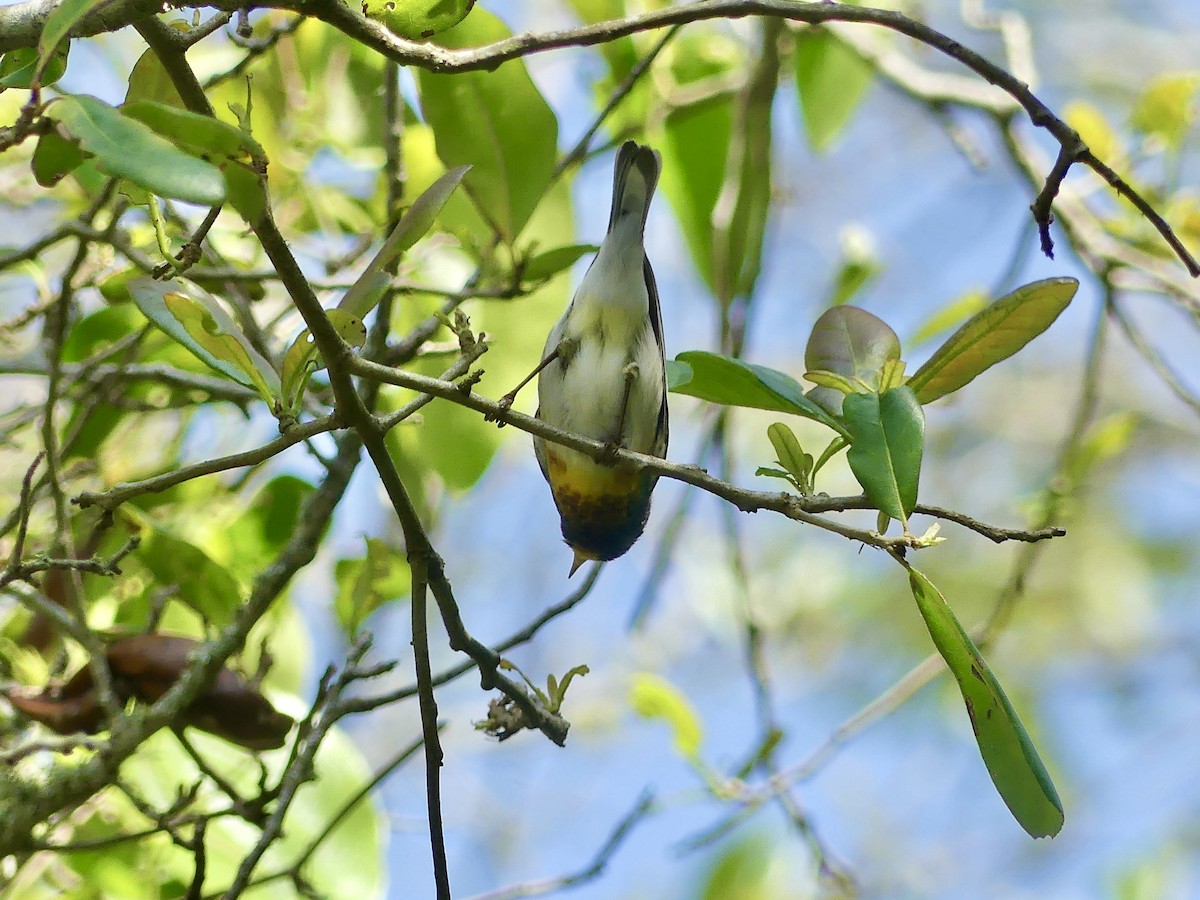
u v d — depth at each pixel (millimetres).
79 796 5570
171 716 5750
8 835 5465
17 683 6637
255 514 7633
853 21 4879
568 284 8508
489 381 8258
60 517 5957
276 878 6316
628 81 7578
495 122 6254
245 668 7875
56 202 8602
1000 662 17375
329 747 7383
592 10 9828
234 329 4812
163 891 6941
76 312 7422
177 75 4168
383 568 6500
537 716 5609
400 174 7266
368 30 4504
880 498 4301
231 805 7012
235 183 3910
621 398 7402
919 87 10188
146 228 7734
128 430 8320
